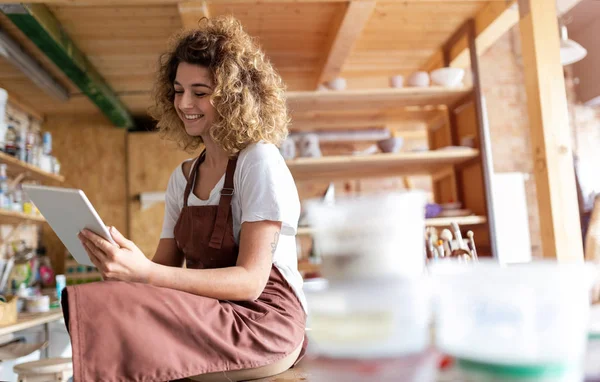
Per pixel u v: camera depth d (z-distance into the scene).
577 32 6.79
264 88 1.51
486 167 3.88
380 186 7.26
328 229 0.48
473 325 0.39
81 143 5.80
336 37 3.73
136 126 6.21
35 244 5.27
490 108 6.61
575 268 0.39
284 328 1.26
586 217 3.80
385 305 0.41
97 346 1.03
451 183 4.41
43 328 3.23
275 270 1.36
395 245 0.46
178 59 1.57
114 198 5.75
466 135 4.22
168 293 1.12
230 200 1.37
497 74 6.66
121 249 1.16
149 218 5.76
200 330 1.12
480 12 3.90
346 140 6.95
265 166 1.33
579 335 0.38
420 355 0.41
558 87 3.21
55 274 5.48
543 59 3.22
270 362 1.20
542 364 0.37
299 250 4.93
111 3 3.22
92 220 1.15
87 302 1.05
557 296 0.38
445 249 1.82
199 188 1.48
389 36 4.25
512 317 0.38
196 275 1.20
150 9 3.58
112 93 5.09
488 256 3.84
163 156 5.84
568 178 3.15
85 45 4.11
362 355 0.40
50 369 2.04
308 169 4.16
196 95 1.44
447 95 4.12
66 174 5.75
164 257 1.58
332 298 0.42
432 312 0.41
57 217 1.29
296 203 1.36
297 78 4.98
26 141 4.23
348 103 4.17
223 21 1.53
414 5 3.76
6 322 2.30
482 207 3.95
